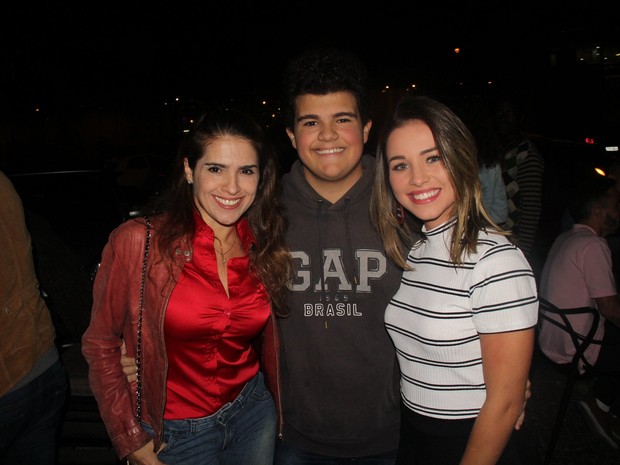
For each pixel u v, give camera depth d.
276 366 2.12
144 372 1.92
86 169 5.71
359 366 2.10
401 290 1.85
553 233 7.57
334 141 2.01
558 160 8.96
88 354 1.88
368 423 2.11
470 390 1.63
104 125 24.58
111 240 1.88
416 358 1.73
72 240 4.88
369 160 2.20
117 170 13.62
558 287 3.09
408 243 2.01
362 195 2.11
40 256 2.52
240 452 2.16
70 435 2.89
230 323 1.97
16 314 1.80
